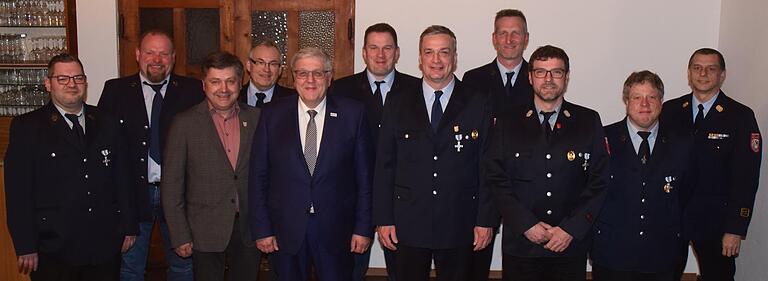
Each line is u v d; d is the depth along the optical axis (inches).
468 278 117.8
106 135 117.6
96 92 170.7
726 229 126.0
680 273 132.9
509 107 136.5
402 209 114.1
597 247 115.6
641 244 112.5
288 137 111.0
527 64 139.6
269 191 113.3
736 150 126.2
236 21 171.8
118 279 122.6
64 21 165.0
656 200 112.6
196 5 171.6
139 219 133.6
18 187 110.7
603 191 109.1
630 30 168.9
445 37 113.0
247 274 120.0
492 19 168.4
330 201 111.0
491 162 112.3
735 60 158.7
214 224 115.6
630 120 115.2
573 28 169.0
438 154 113.0
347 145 112.1
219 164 115.6
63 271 115.0
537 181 110.0
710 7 167.8
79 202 113.5
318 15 171.6
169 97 135.6
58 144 112.8
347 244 114.2
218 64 114.3
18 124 112.2
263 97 139.6
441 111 114.9
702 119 130.0
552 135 110.7
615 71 170.1
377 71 133.2
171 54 136.1
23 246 110.6
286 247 111.0
